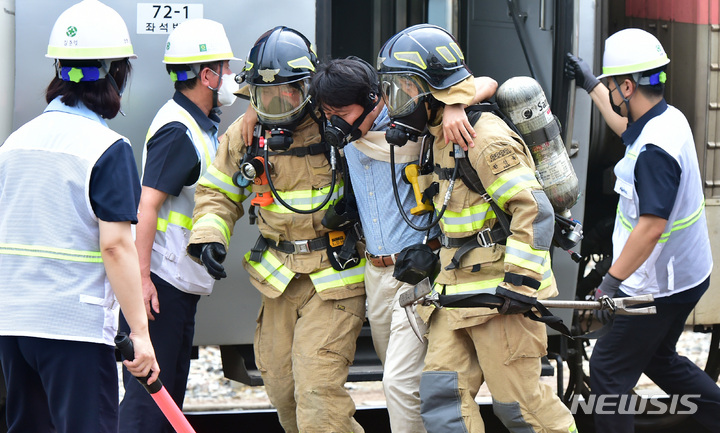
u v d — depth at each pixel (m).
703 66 16.22
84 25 10.21
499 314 11.53
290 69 11.87
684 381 15.21
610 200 18.91
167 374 13.33
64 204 10.14
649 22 17.45
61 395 10.34
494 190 11.19
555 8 15.65
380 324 13.07
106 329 10.38
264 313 13.39
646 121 13.55
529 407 11.82
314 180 12.64
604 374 14.32
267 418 18.33
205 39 13.05
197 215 12.74
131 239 10.17
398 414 12.67
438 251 12.76
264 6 14.61
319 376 12.57
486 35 16.73
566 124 15.29
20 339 10.24
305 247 12.74
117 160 10.18
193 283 13.33
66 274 10.19
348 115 11.93
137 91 14.52
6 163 10.32
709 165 16.34
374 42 17.06
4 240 10.20
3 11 13.98
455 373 11.92
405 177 12.49
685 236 13.71
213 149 13.55
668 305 13.98
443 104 11.49
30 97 14.24
